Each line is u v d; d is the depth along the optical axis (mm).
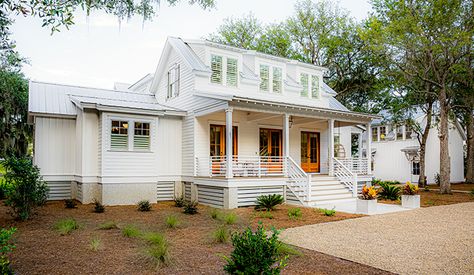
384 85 22516
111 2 8969
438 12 17188
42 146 14859
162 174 16047
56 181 15102
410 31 18000
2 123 22500
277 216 11430
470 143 27906
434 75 20812
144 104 16484
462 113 27422
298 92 19312
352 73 31250
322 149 20703
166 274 5516
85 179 14109
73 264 6016
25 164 10695
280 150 18719
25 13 6312
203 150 15914
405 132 29641
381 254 6840
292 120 18734
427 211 12750
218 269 5758
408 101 23734
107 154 14062
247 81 17406
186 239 8000
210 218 11031
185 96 16531
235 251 4820
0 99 22297
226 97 13312
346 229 9359
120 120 14391
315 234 8711
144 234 8219
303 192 14398
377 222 10414
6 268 4730
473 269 5887
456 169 30156
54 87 17328
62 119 15359
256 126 17859
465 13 17781
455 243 7762
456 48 17156
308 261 6324
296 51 33031
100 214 11797
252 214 11773
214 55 16703
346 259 6480
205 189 14961
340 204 14344
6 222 10078
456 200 16516
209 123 16219
